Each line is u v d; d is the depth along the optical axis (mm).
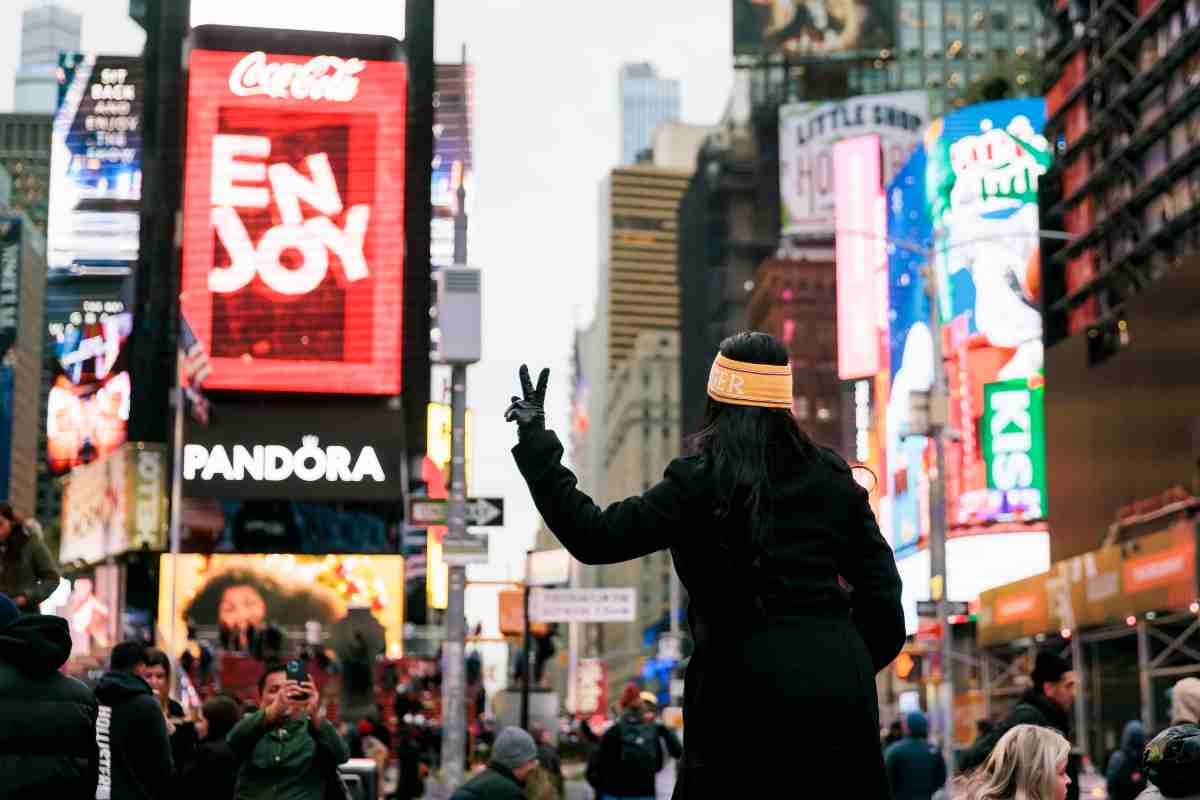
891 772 18203
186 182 76812
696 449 4113
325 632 71750
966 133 97312
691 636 4109
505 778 13312
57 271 119625
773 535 3996
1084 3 69375
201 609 73938
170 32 91750
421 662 57844
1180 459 52844
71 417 104375
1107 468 59562
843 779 3871
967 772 9984
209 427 75625
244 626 72938
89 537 91562
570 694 135250
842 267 125875
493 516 24422
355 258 77125
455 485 24516
